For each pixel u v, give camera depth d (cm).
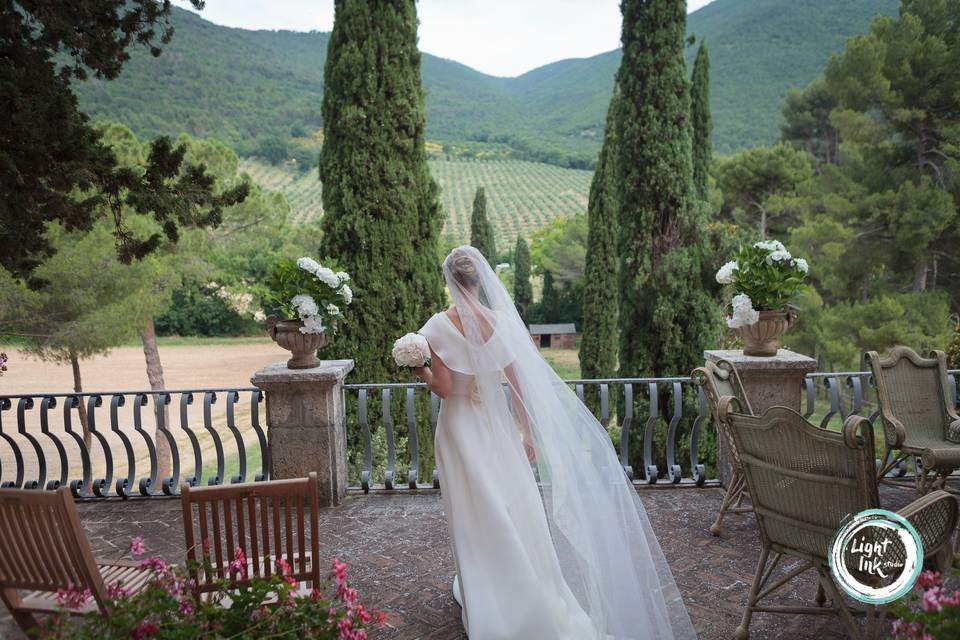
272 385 454
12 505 217
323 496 467
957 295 1872
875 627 242
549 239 4444
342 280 473
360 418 503
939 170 1770
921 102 1716
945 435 397
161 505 480
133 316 1421
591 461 292
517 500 280
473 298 289
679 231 1181
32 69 471
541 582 269
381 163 861
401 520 436
